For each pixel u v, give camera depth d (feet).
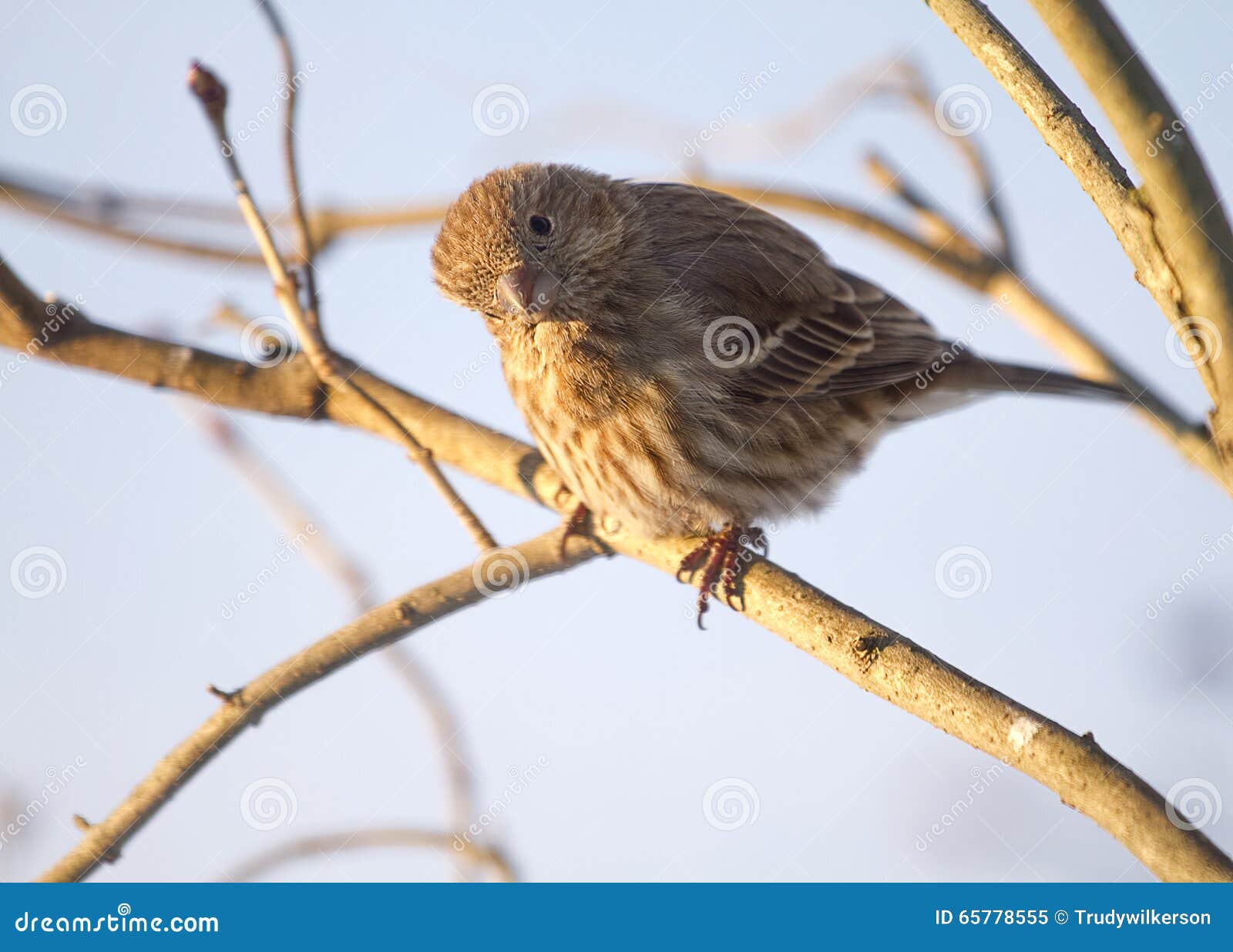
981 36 22.67
